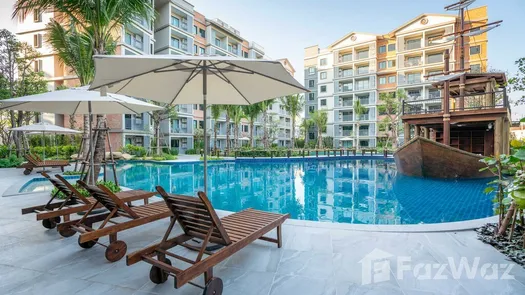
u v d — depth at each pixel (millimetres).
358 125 33594
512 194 2904
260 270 2590
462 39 12781
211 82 4234
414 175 10875
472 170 9680
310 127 38250
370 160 21109
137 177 11750
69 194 3734
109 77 2752
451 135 15039
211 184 10172
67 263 2713
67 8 6168
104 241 3326
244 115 25453
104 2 5781
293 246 3182
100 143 6094
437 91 29719
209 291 2043
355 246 3180
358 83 34844
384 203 7055
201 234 2502
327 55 37844
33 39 21688
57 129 11141
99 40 6293
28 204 5227
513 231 3219
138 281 2371
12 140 16656
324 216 5957
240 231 2678
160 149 22156
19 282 2334
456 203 6828
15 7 6215
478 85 13344
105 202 3221
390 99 26953
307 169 14914
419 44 30719
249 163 18328
